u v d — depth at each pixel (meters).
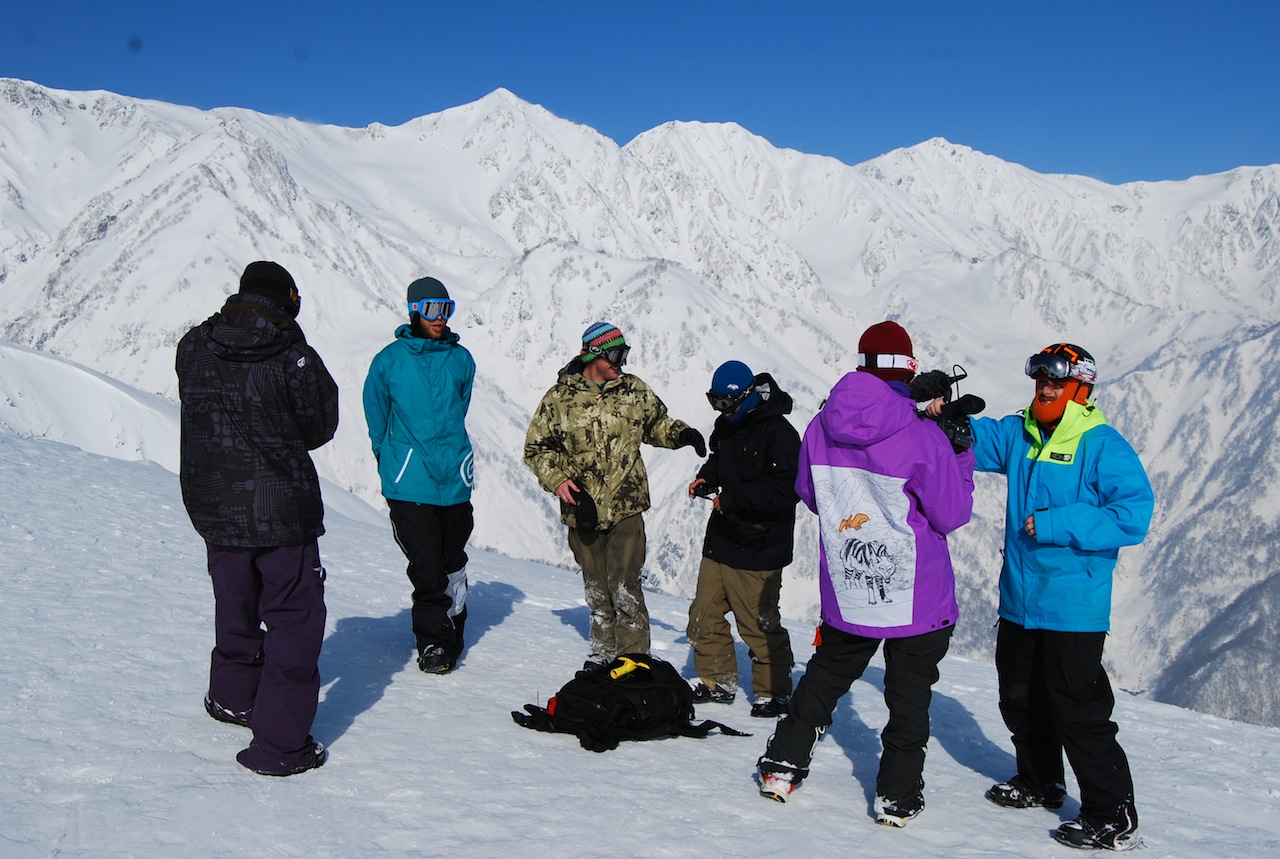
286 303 3.87
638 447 5.34
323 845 3.05
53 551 6.52
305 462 3.79
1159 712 6.82
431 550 5.17
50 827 2.99
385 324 198.62
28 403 23.34
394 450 5.14
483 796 3.53
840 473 3.81
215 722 4.01
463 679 5.13
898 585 3.70
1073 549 3.77
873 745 4.82
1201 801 4.59
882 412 3.65
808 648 7.61
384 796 3.46
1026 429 4.02
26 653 4.50
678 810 3.58
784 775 3.77
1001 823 3.87
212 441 3.67
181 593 5.96
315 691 3.71
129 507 8.40
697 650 5.38
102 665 4.48
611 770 3.95
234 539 3.66
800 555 127.25
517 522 154.12
